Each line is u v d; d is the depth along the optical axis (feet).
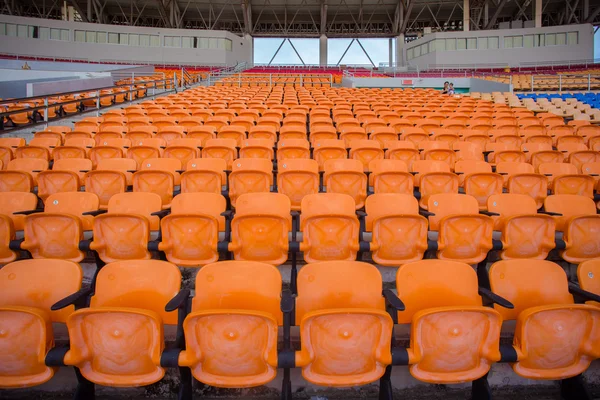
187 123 26.20
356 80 68.69
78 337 6.31
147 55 95.81
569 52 86.89
